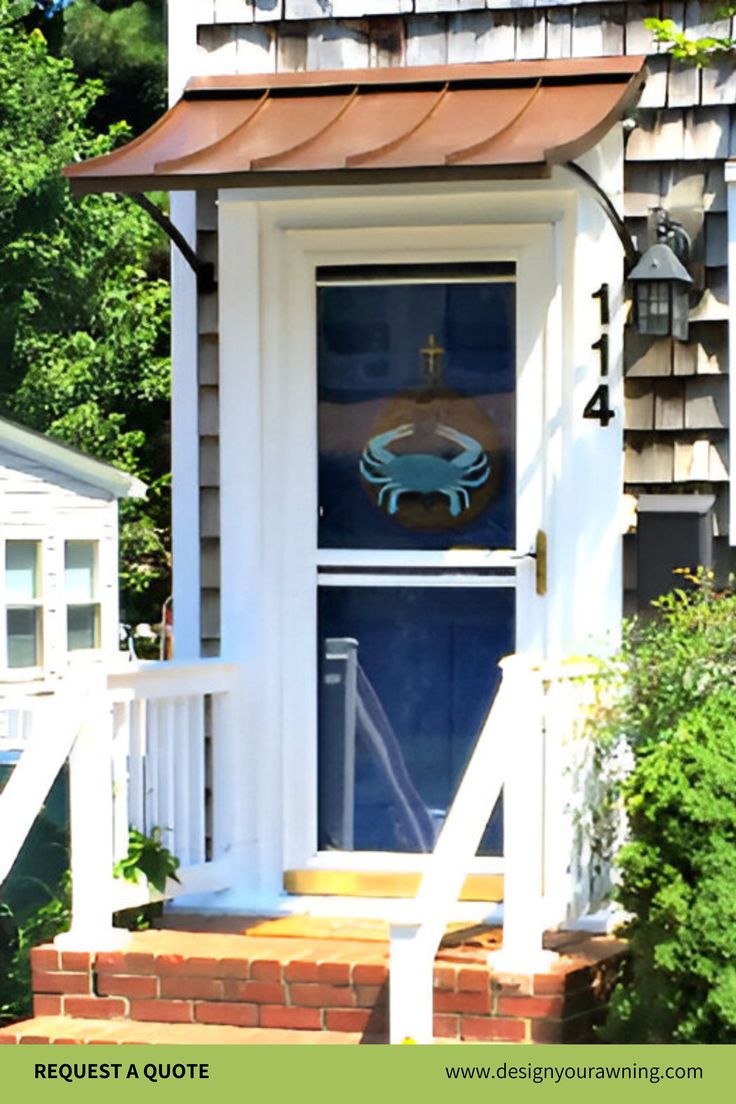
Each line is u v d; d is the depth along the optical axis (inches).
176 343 313.4
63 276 957.8
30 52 964.6
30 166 938.7
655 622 281.6
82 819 270.2
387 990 258.1
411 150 269.7
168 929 288.4
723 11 289.4
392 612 302.5
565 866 265.3
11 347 945.5
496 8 299.7
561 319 291.7
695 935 231.6
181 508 313.4
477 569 297.7
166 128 295.9
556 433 292.4
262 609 300.5
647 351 295.0
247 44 308.7
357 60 304.3
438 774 300.7
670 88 295.3
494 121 281.9
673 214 294.7
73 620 655.1
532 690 254.4
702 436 293.6
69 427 925.8
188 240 312.5
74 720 266.4
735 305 292.4
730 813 233.0
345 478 303.3
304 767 302.2
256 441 300.8
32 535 641.0
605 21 296.8
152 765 285.6
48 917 311.1
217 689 296.2
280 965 262.1
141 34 1052.5
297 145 278.4
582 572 290.8
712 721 244.1
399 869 298.8
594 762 271.4
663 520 289.9
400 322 301.4
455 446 299.6
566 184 288.2
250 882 299.4
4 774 392.2
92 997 268.4
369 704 303.3
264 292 302.0
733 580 291.7
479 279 297.4
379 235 298.5
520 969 249.9
